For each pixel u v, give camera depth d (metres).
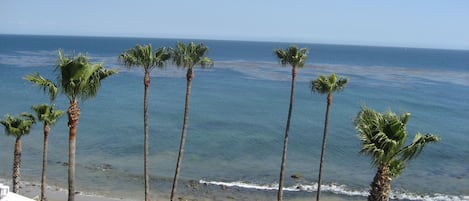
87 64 21.98
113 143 58.72
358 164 53.22
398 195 44.22
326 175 48.94
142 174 47.31
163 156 53.91
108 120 71.56
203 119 74.62
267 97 99.94
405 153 17.80
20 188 41.41
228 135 64.69
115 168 48.97
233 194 42.62
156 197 41.12
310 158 55.12
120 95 95.38
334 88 32.91
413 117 83.12
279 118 77.69
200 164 51.44
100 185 43.69
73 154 23.09
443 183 48.22
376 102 97.19
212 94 101.94
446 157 58.03
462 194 45.16
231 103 91.12
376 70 185.12
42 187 32.81
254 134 65.75
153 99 92.38
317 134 66.81
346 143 61.97
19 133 31.03
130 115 76.00
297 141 62.62
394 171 18.64
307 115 80.88
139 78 122.31
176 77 128.75
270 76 141.75
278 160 53.94
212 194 42.44
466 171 52.72
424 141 17.73
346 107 89.81
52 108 32.31
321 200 41.84
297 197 42.38
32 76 23.22
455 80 155.00
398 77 156.50
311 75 148.25
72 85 21.75
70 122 22.66
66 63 21.62
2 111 75.25
